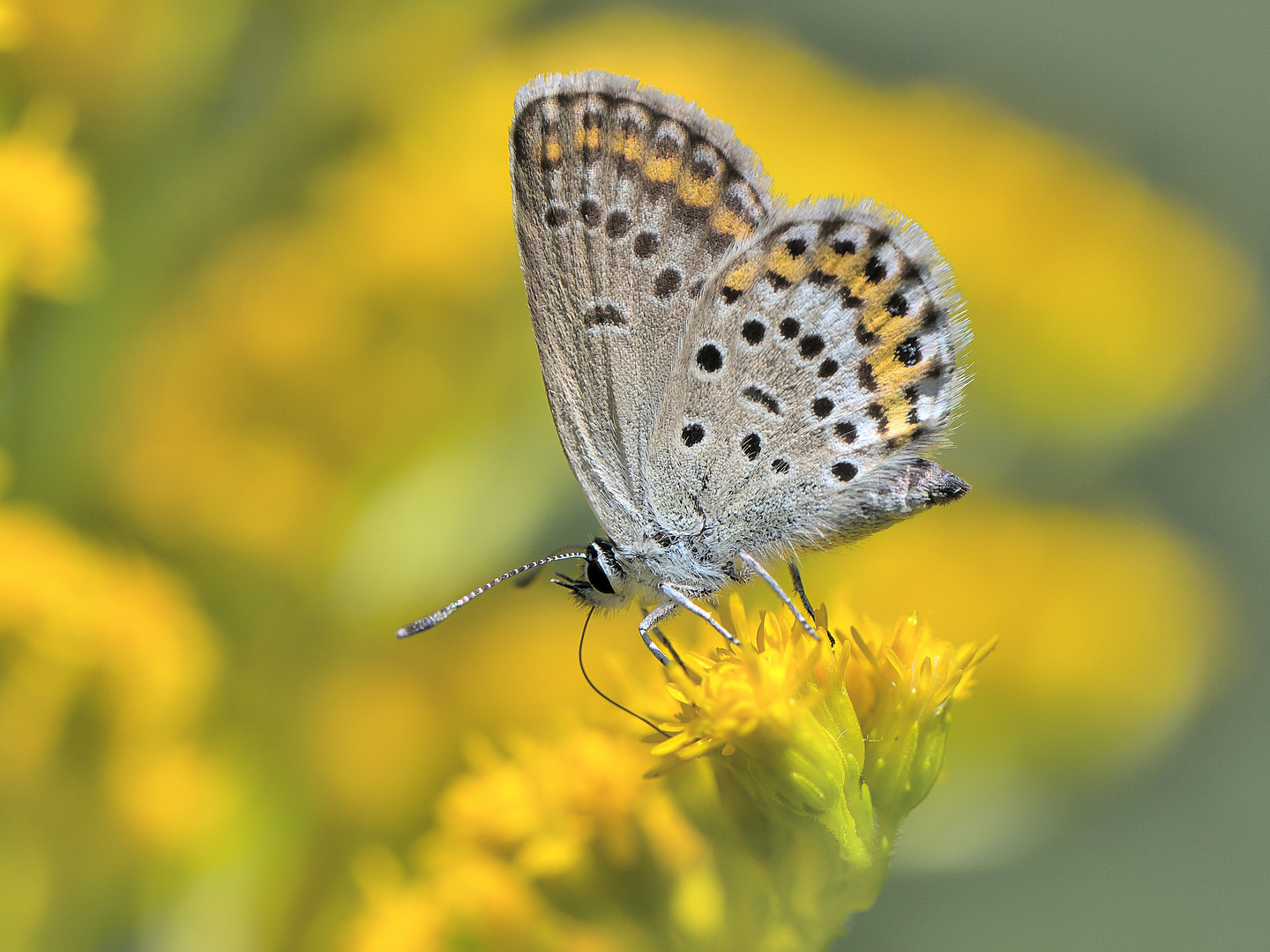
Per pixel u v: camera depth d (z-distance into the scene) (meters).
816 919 0.17
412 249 0.19
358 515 0.19
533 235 0.18
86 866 0.18
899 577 0.20
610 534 0.18
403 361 0.19
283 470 0.19
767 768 0.17
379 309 0.19
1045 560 0.20
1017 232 0.21
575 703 0.19
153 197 0.19
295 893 0.19
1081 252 0.21
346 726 0.19
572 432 0.18
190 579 0.19
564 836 0.17
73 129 0.19
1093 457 0.21
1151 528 0.21
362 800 0.19
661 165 0.18
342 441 0.19
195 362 0.19
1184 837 0.20
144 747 0.18
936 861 0.19
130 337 0.19
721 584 0.18
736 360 0.18
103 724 0.18
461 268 0.20
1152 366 0.21
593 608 0.18
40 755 0.18
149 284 0.19
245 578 0.19
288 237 0.19
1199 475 0.21
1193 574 0.20
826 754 0.17
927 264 0.18
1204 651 0.20
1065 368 0.21
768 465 0.18
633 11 0.21
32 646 0.18
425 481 0.19
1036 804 0.19
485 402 0.20
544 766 0.18
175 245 0.19
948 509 0.20
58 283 0.18
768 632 0.17
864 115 0.21
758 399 0.18
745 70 0.21
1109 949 0.20
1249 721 0.21
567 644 0.19
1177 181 0.25
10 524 0.18
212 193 0.19
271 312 0.19
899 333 0.18
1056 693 0.19
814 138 0.21
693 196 0.18
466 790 0.18
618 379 0.18
